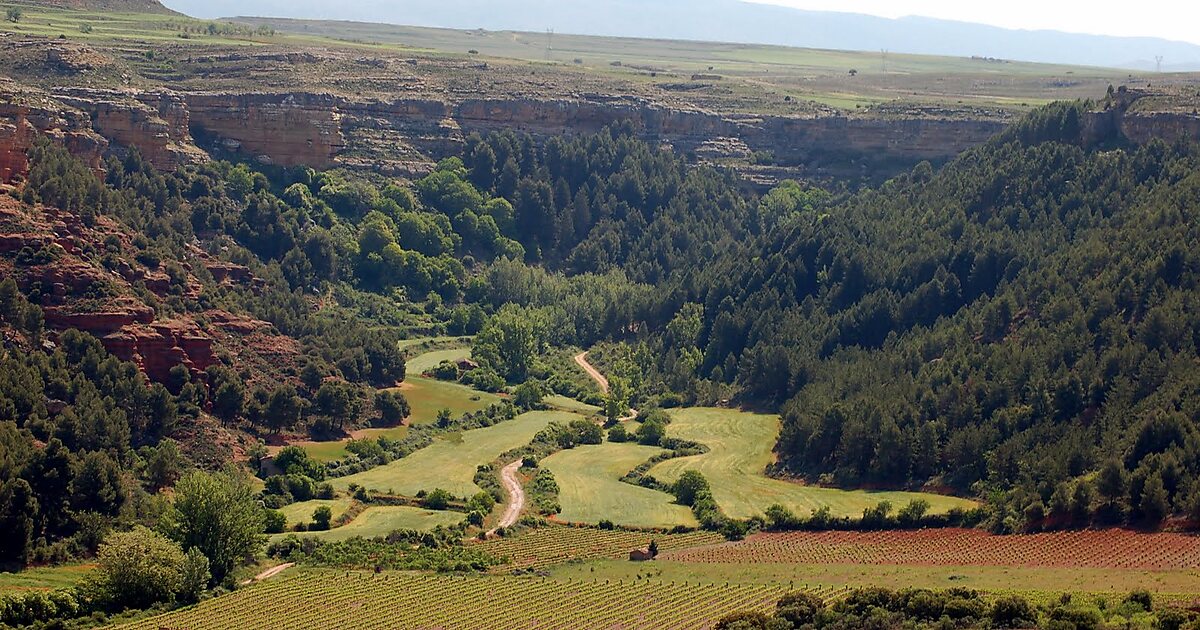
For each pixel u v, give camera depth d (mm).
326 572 194500
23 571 187750
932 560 194500
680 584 185500
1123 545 192500
